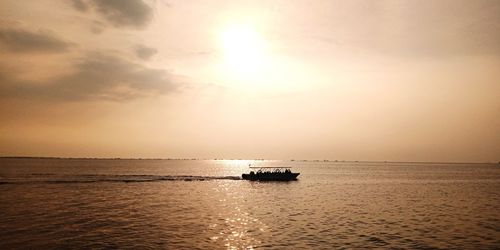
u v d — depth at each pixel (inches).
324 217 1892.2
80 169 7372.1
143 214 1931.6
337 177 6013.8
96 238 1366.9
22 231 1482.5
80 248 1229.7
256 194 3051.2
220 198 2723.9
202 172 7303.2
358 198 2844.5
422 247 1289.4
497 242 1373.0
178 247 1243.2
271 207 2257.6
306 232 1504.7
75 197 2657.5
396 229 1589.6
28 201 2411.4
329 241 1353.3
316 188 3752.5
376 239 1395.2
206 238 1375.5
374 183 4670.3
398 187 4037.9
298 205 2367.1
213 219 1788.9
